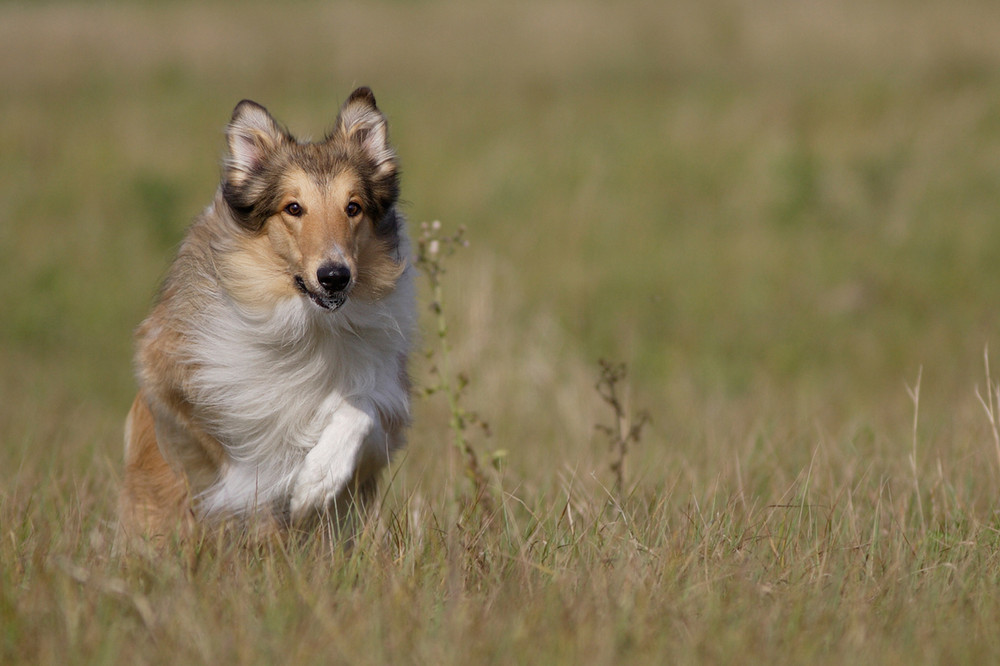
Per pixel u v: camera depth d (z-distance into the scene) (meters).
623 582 6.89
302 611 6.47
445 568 7.16
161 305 8.54
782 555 7.61
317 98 33.25
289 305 8.15
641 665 5.98
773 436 11.45
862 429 11.83
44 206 25.55
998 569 7.44
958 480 9.41
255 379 8.30
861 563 7.46
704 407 15.30
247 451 8.47
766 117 29.38
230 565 7.38
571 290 20.66
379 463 8.48
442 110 31.97
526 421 14.26
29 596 6.52
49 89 34.38
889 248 22.62
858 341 19.03
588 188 25.73
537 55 36.97
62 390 17.23
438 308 8.83
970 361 17.45
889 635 6.48
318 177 8.15
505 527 8.00
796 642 6.29
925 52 33.69
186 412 8.43
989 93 29.73
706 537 7.59
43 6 44.28
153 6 44.38
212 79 35.66
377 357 8.52
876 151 26.33
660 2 40.84
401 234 8.77
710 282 21.33
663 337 19.23
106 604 6.48
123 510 8.75
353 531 8.32
